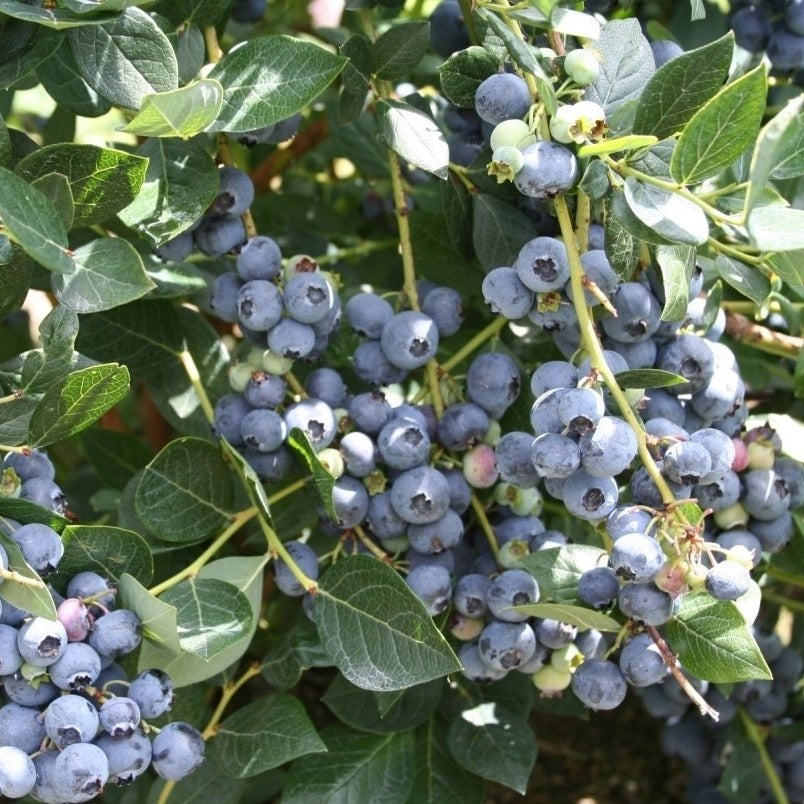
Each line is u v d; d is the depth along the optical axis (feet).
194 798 2.13
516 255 2.12
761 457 2.03
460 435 2.01
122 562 1.91
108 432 2.48
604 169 1.86
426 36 2.08
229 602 1.95
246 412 2.04
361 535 2.04
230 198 2.04
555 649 2.00
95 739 1.81
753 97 1.77
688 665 1.87
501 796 2.85
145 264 2.16
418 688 2.17
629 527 1.82
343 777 2.13
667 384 1.90
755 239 1.77
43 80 2.08
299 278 1.99
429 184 2.51
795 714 2.49
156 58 1.92
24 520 1.86
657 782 2.87
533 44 2.05
